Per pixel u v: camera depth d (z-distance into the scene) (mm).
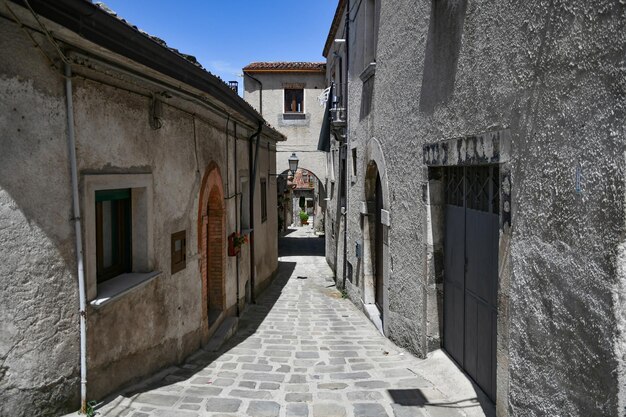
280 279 15000
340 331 8148
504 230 3510
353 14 11336
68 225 3645
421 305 5793
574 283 2652
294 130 19938
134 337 4621
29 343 3393
